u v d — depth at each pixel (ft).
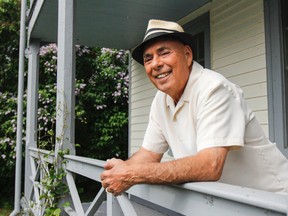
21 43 17.25
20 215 16.42
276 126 10.41
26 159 17.13
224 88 4.19
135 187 5.01
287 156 9.92
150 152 5.65
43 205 9.04
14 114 24.67
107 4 13.97
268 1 10.77
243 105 4.39
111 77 27.66
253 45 11.37
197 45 14.76
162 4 13.99
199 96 4.31
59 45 9.39
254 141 4.55
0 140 23.73
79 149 26.76
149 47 4.92
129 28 17.01
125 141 27.94
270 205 2.54
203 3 13.88
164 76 4.82
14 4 25.18
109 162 4.16
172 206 4.03
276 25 10.46
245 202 2.79
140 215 12.47
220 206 3.21
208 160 3.74
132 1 13.65
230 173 4.53
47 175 8.91
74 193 7.99
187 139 4.74
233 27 12.30
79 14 15.06
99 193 6.09
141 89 19.35
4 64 25.53
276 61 10.44
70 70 9.02
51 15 14.94
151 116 5.65
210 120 3.99
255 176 4.58
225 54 12.69
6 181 25.58
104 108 27.55
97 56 28.58
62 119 8.86
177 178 3.64
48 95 25.13
